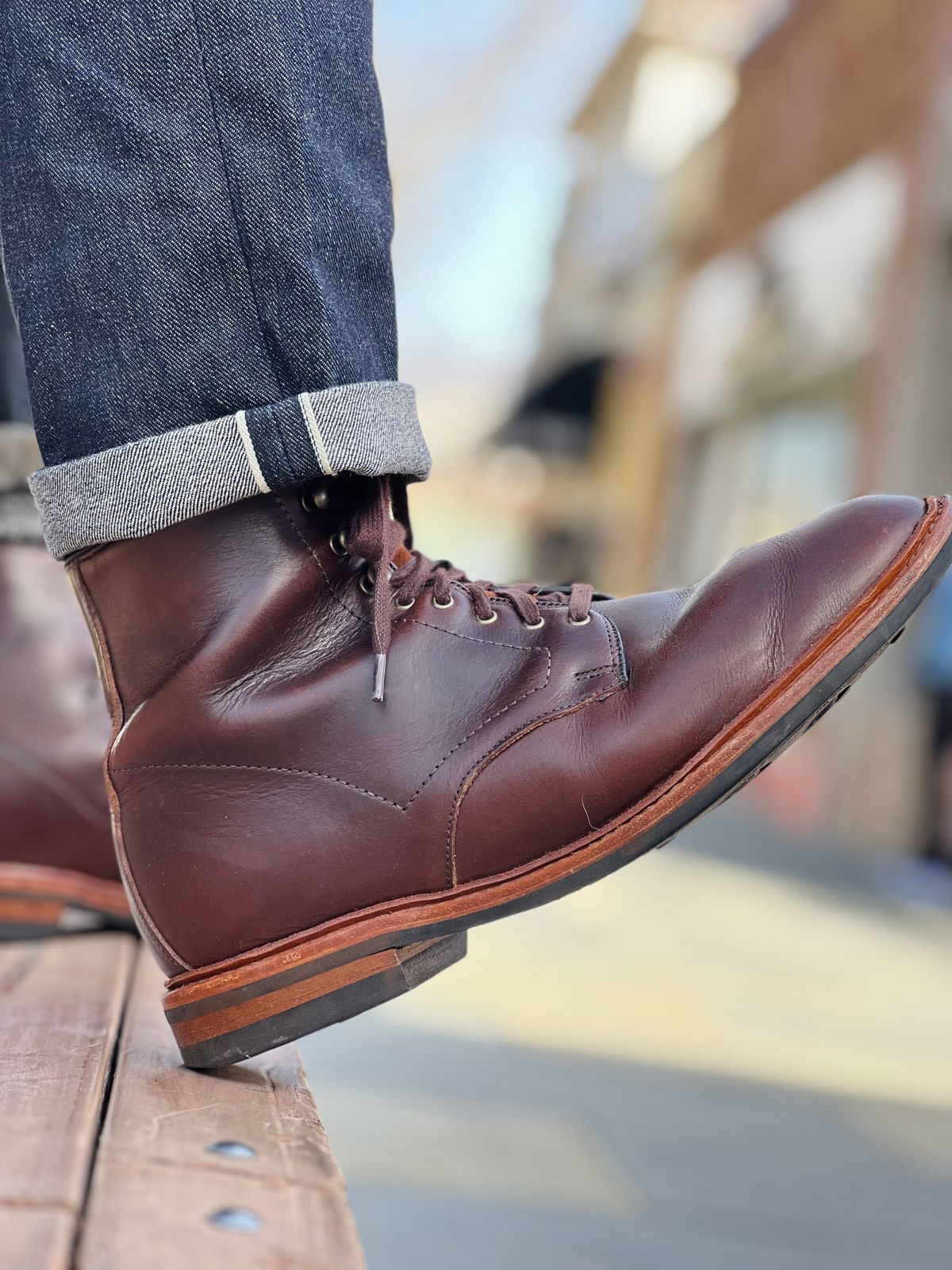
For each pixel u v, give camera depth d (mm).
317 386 695
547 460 16625
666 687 752
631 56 14820
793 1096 2213
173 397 691
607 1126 1952
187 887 708
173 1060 688
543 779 734
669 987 2949
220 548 712
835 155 9031
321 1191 476
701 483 12047
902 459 7496
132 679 728
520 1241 1529
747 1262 1554
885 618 771
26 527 1021
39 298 703
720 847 5945
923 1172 1926
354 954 703
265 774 716
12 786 968
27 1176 455
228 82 681
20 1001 759
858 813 6492
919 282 7516
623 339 15086
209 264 688
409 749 724
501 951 3230
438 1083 2102
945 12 7512
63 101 689
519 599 775
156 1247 411
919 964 3613
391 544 734
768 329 10047
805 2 9570
